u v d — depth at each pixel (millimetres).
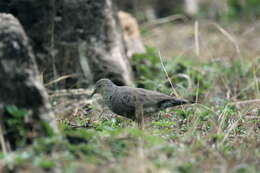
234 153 9336
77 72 14656
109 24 15070
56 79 13969
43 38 14352
